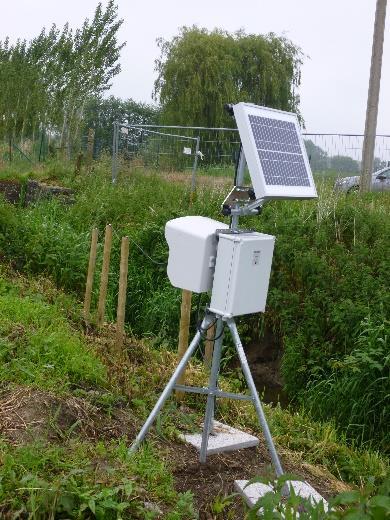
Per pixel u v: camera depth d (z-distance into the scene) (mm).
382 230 9938
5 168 16594
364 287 8219
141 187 14070
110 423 4840
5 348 5324
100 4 23625
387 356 6930
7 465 3578
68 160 18938
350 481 5762
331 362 7715
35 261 9414
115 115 38938
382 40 14172
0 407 4430
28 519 3305
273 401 8258
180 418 5348
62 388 4957
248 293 4332
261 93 31469
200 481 4520
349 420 7113
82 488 3566
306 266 8906
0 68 21109
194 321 9422
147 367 6379
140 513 3656
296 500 3369
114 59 24297
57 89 22734
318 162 14930
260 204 4328
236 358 9055
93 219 12156
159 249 10688
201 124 30109
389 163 15727
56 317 6777
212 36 30703
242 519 4188
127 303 10148
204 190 13836
